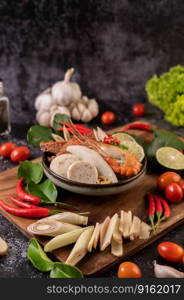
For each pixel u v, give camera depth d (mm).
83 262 497
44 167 604
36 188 612
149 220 575
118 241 518
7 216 576
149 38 915
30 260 512
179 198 607
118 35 903
